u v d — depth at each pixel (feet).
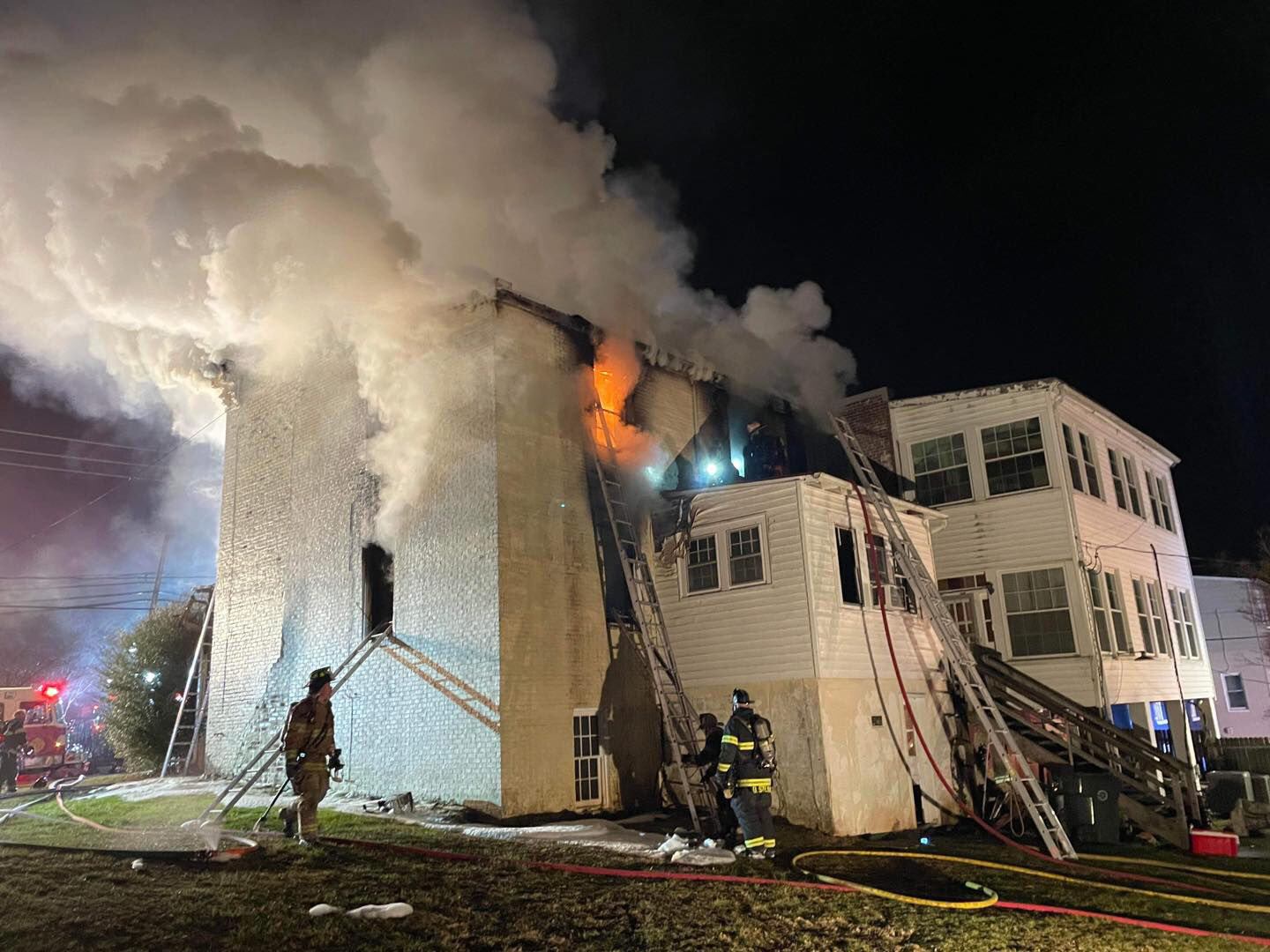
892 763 42.47
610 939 18.62
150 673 62.49
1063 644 51.75
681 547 45.93
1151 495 69.21
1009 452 55.47
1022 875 28.86
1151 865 34.47
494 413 39.63
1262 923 23.43
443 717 38.63
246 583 51.31
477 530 39.14
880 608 45.09
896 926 20.70
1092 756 45.70
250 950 16.44
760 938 19.24
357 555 44.21
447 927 18.67
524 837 30.96
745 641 42.70
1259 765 69.46
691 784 41.01
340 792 41.83
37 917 17.80
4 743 51.29
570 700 39.60
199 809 35.76
